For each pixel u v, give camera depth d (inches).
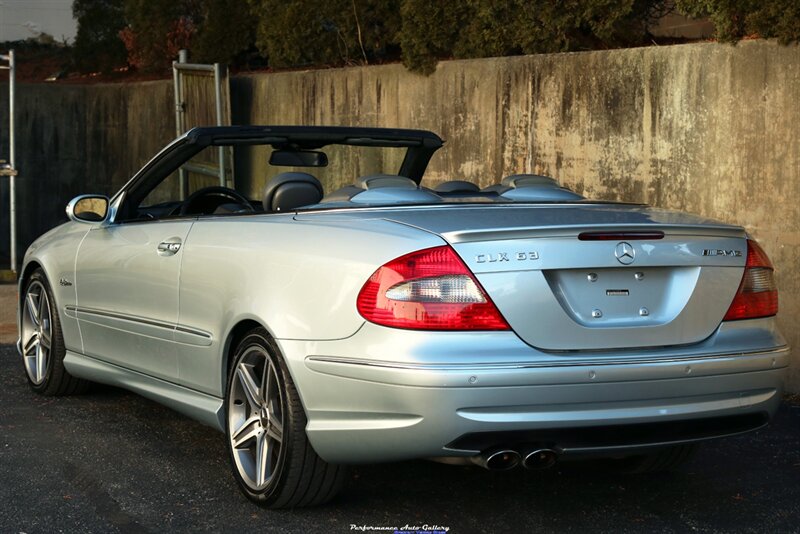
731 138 251.8
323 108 399.2
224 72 431.8
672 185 266.5
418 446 128.3
